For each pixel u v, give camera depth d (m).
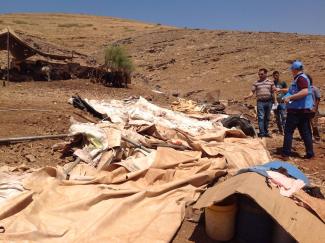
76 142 4.66
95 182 3.74
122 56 12.73
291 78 15.97
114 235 2.96
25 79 11.91
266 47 22.33
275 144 6.26
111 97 10.45
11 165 4.22
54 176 3.71
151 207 3.41
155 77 19.12
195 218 3.34
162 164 4.22
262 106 6.59
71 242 2.83
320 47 20.91
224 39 26.38
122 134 4.79
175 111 7.85
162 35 30.94
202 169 4.27
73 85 11.61
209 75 18.25
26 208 3.15
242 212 3.03
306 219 2.62
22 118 6.19
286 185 2.89
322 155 5.50
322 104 11.21
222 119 7.07
